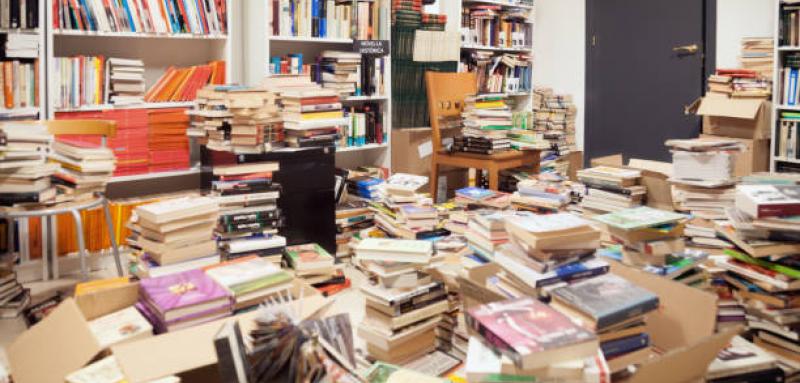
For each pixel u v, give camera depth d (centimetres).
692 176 313
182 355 180
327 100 379
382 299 229
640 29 596
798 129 453
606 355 167
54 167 295
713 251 288
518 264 197
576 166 643
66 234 367
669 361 152
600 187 324
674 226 228
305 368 155
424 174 502
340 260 401
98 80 365
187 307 204
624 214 239
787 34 455
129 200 391
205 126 359
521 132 469
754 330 233
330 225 391
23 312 307
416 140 493
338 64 441
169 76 393
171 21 384
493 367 151
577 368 147
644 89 600
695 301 194
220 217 319
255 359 154
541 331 154
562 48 654
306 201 378
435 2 557
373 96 479
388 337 229
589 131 641
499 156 446
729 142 312
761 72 475
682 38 571
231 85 371
